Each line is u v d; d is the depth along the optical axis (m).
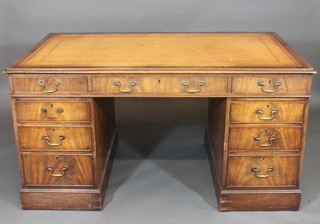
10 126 4.13
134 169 3.48
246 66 2.67
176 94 2.70
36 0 4.11
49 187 2.94
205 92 2.70
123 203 3.05
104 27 4.20
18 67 2.67
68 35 3.46
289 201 2.93
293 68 2.63
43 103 2.74
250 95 2.69
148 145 3.85
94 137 2.82
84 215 2.92
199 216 2.91
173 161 3.60
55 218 2.89
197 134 4.05
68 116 2.77
